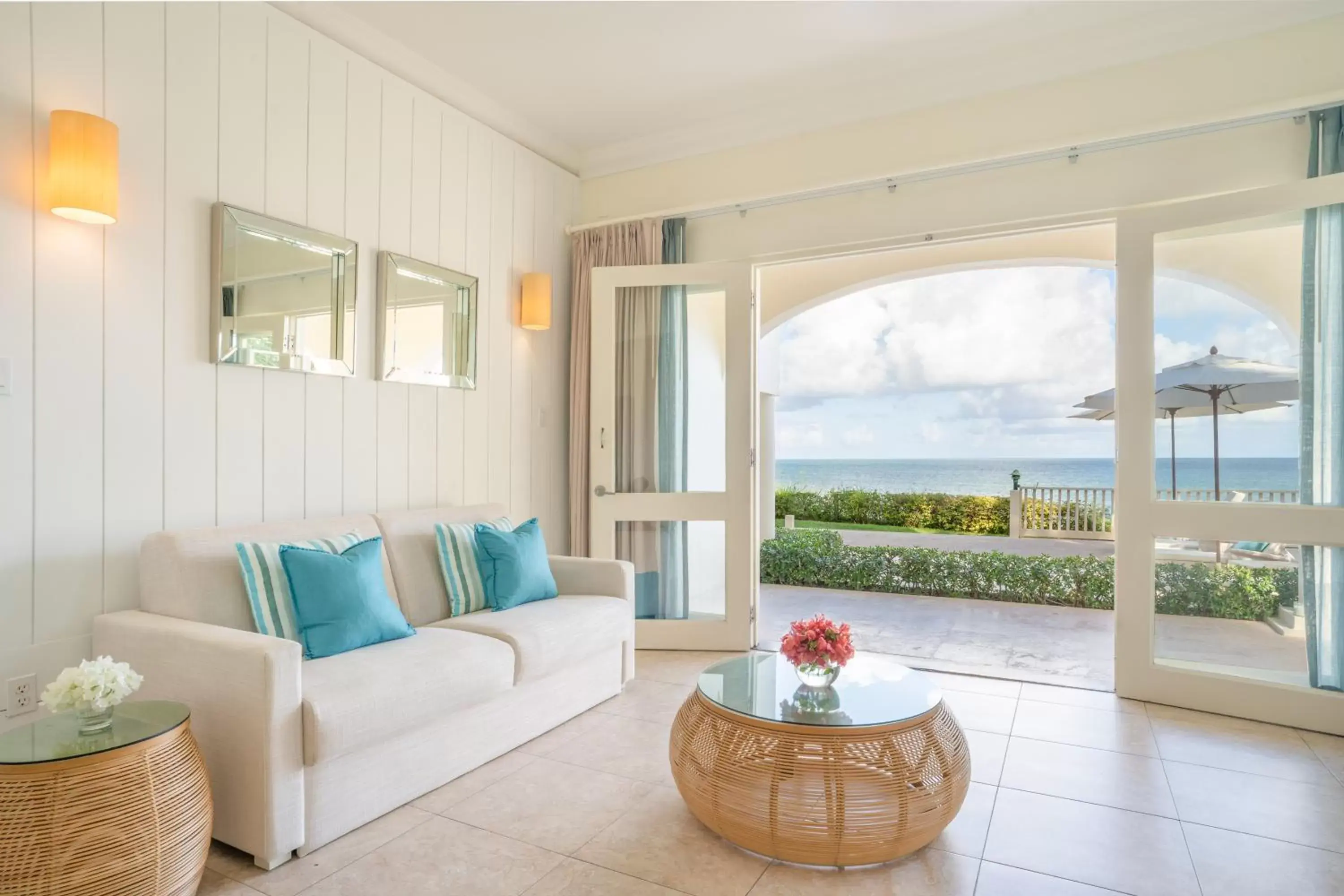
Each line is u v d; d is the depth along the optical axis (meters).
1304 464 2.87
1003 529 11.32
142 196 2.35
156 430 2.39
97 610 2.24
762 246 4.03
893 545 9.08
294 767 1.83
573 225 4.48
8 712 2.05
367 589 2.36
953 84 3.49
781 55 3.37
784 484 14.58
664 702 3.10
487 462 3.81
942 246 4.15
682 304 4.14
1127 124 3.18
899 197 3.67
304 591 2.25
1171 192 3.12
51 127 2.05
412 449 3.37
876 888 1.74
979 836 2.00
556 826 2.04
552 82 3.61
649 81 3.61
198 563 2.22
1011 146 3.41
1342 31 2.82
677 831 2.01
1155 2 2.97
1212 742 2.68
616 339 4.21
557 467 4.38
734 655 3.96
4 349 2.04
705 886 1.75
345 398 3.05
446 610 3.00
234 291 2.58
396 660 2.16
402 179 3.31
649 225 4.19
